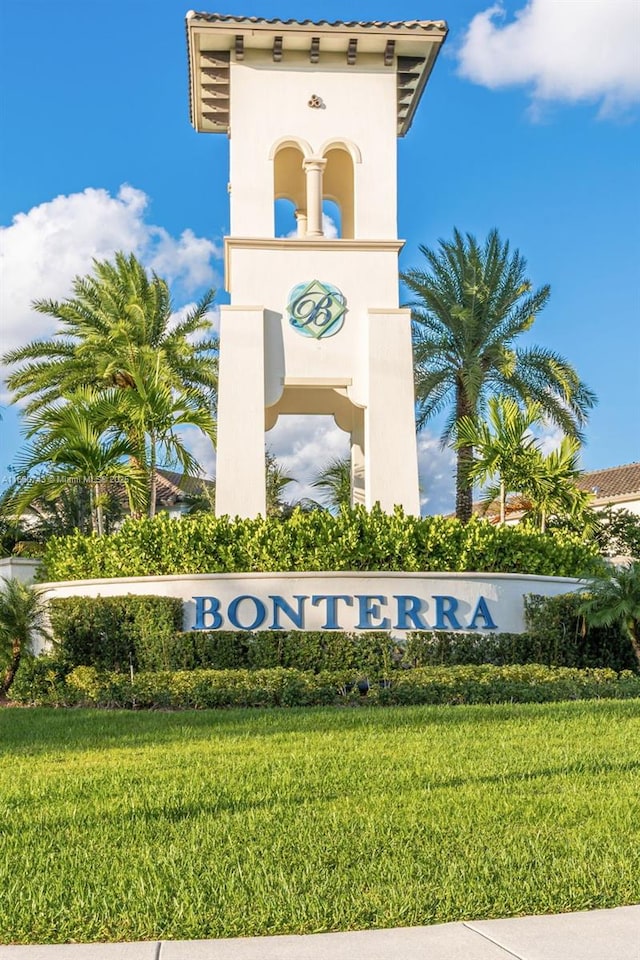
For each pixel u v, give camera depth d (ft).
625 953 18.29
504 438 81.35
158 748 38.55
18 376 112.78
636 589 58.65
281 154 80.23
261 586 60.85
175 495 148.77
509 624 62.75
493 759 35.32
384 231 76.64
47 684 56.65
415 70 78.54
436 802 29.22
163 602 59.47
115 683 54.08
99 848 24.85
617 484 164.96
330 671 57.16
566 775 32.76
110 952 18.67
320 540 62.03
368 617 60.95
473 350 113.60
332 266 75.46
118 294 114.32
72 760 36.42
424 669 56.49
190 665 58.59
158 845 24.98
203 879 22.33
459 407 116.57
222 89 78.95
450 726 42.37
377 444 72.84
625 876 22.38
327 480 129.80
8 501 78.74
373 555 62.18
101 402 76.13
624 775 32.81
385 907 20.58
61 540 69.36
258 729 42.57
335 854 24.21
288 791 30.66
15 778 33.32
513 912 20.58
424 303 114.62
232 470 71.15
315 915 20.13
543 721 43.55
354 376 74.38
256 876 22.44
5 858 23.95
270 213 75.92
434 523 64.13
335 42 76.18
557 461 81.66
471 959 18.06
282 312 74.69
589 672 57.36
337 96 77.61
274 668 56.70
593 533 101.65
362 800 29.55
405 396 73.46
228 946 18.90
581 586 66.49
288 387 75.15
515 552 64.64
